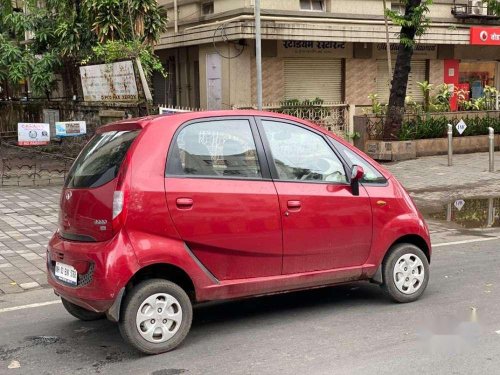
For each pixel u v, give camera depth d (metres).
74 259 4.40
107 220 4.24
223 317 5.23
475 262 6.96
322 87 19.22
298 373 3.99
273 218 4.72
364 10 19.17
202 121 4.66
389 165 15.63
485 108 20.28
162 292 4.37
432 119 17.22
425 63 21.45
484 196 11.68
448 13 20.80
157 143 4.43
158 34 15.45
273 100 18.19
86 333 4.94
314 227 4.91
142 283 4.32
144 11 14.37
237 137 4.76
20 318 5.34
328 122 16.67
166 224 4.32
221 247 4.53
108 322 5.22
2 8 18.27
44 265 7.07
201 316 5.27
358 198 5.14
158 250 4.28
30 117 17.16
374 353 4.30
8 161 14.27
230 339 4.68
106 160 4.51
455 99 21.39
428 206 10.84
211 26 17.00
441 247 7.82
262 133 4.88
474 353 4.26
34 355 4.46
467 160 16.17
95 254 4.22
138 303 4.28
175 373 4.05
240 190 4.62
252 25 16.02
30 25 17.20
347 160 5.24
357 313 5.23
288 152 4.96
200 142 4.60
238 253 4.62
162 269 4.46
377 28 18.19
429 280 6.20
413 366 4.05
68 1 15.94
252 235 4.64
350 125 16.88
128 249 4.20
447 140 16.98
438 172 14.38
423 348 4.37
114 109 13.66
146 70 13.74
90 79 14.84
